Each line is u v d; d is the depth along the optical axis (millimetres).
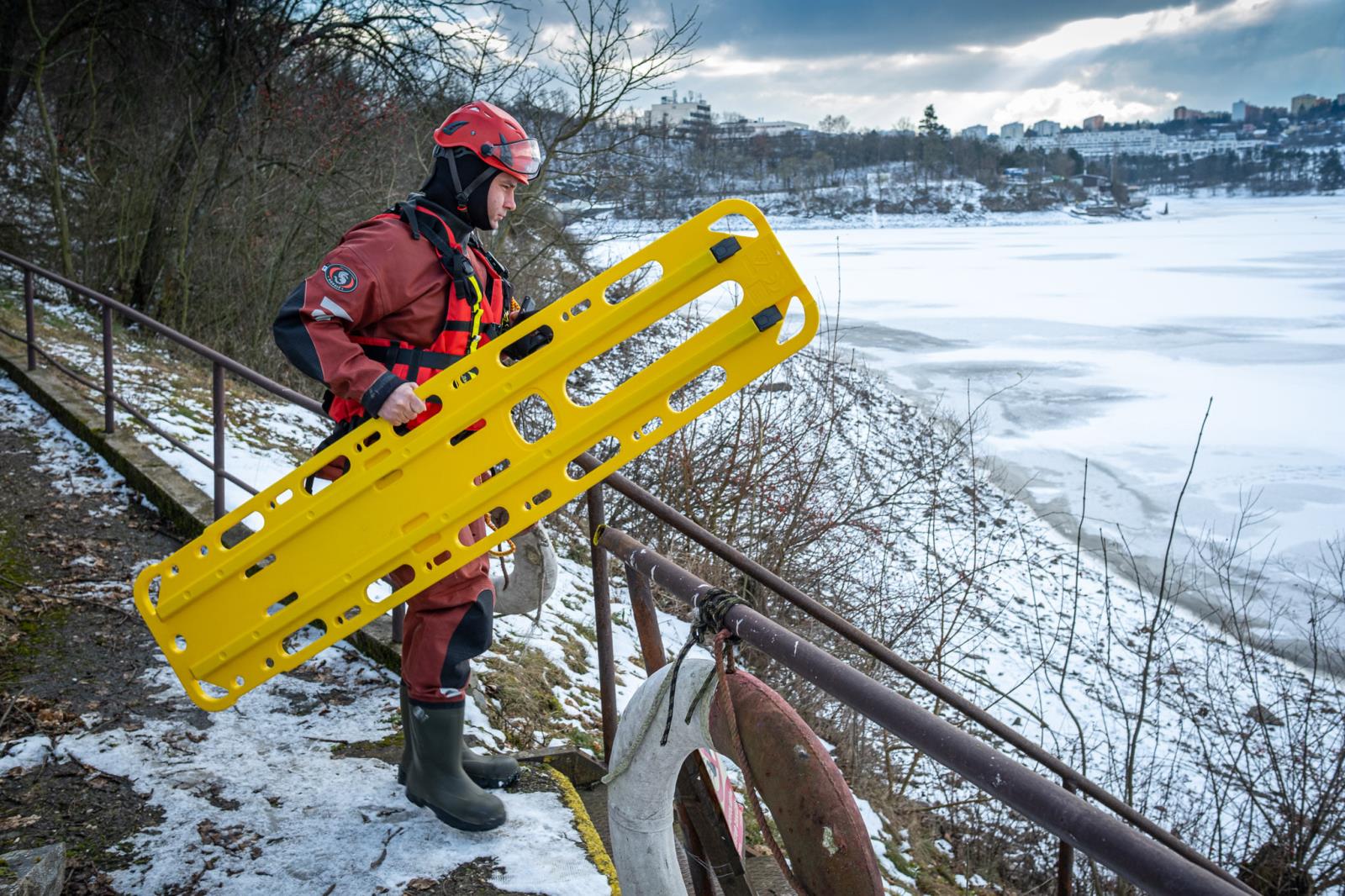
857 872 1673
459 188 2619
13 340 9391
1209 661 9656
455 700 2865
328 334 2432
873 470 12242
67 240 12539
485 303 2744
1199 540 14469
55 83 13789
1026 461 18062
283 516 2559
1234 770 7926
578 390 10781
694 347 2295
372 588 4809
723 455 9133
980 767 1571
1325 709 9266
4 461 6258
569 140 11711
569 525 9047
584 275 12562
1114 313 39781
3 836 2885
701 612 2115
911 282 53188
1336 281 53656
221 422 5160
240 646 2641
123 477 6086
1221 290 49094
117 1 13211
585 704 5105
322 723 3629
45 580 4695
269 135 13664
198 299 13211
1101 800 3826
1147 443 19438
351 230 2582
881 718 1724
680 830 3295
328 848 2850
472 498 2461
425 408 2428
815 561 9031
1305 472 17547
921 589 10039
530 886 2703
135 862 2797
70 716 3553
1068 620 11742
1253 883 7473
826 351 13398
